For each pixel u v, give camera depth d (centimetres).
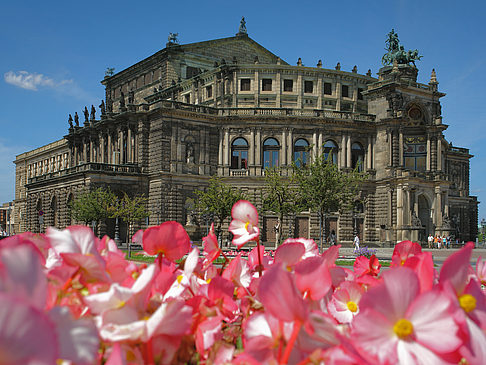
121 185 8738
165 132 8688
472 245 357
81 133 11381
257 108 8994
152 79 11525
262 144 9050
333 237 8338
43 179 10606
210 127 9038
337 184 7081
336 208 7250
